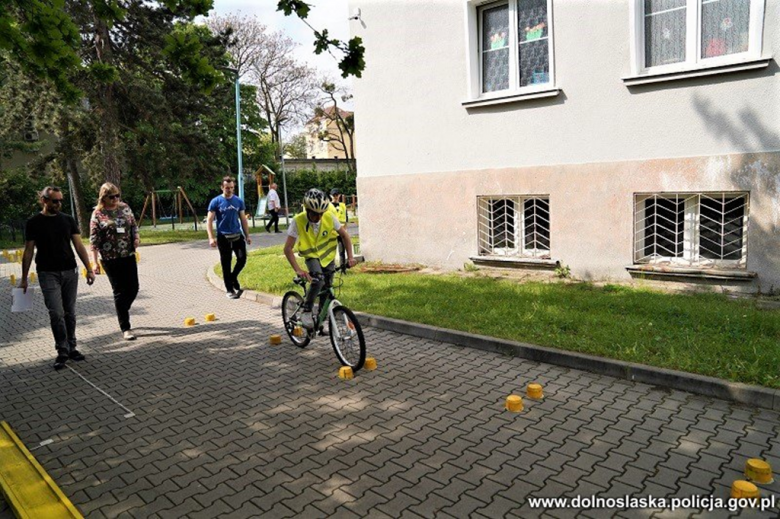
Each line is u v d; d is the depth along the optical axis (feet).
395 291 28.68
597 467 11.94
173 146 73.56
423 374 18.19
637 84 26.63
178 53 16.79
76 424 15.57
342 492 11.38
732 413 14.28
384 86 35.99
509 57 31.19
